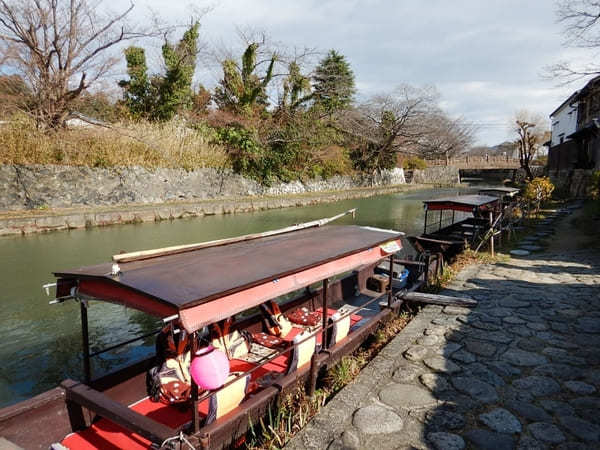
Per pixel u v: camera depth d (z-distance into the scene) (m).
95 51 17.09
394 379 4.19
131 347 6.52
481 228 13.26
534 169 40.00
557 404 3.67
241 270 3.50
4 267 10.59
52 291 8.96
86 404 3.20
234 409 3.36
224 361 3.05
